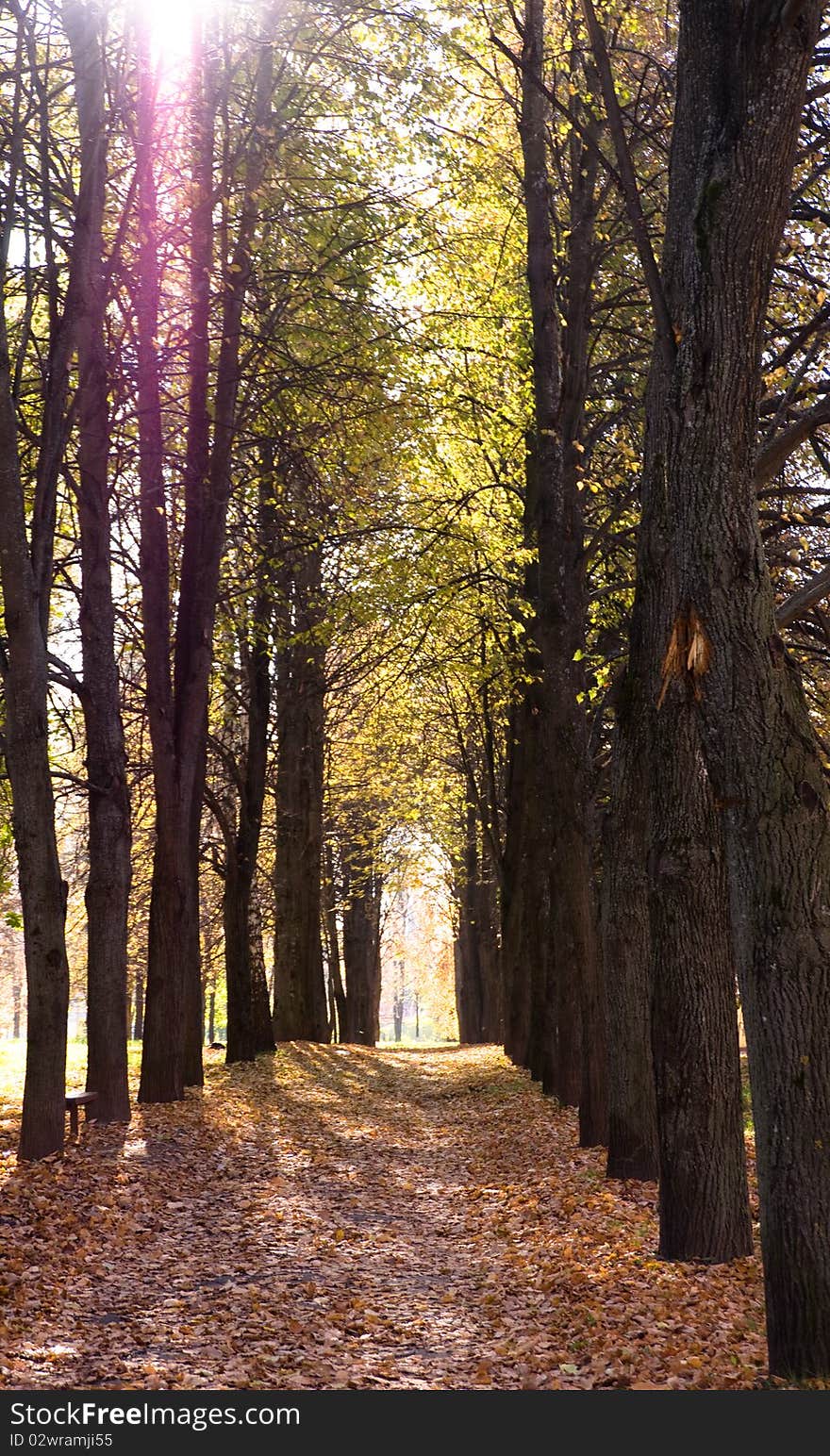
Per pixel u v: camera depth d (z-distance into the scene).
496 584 20.48
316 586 23.95
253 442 18.48
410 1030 144.50
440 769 36.75
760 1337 7.25
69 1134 13.98
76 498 15.59
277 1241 10.71
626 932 12.55
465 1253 10.62
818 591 10.33
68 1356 7.09
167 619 18.08
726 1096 9.19
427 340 18.72
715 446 6.48
